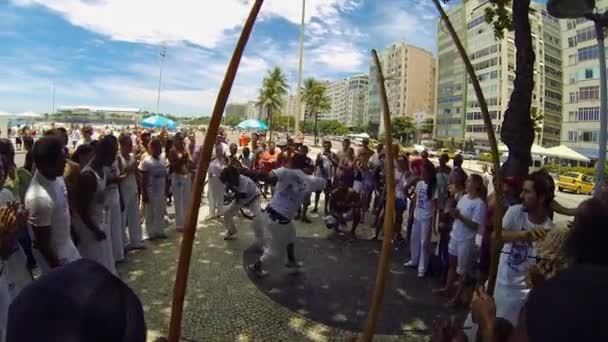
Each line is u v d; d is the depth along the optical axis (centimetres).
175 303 129
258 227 677
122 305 83
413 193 729
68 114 5231
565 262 158
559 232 237
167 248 639
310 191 559
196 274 546
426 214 584
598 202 152
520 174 532
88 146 420
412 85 12581
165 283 504
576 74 6028
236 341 385
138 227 629
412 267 625
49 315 75
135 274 528
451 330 192
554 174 3806
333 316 450
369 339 145
